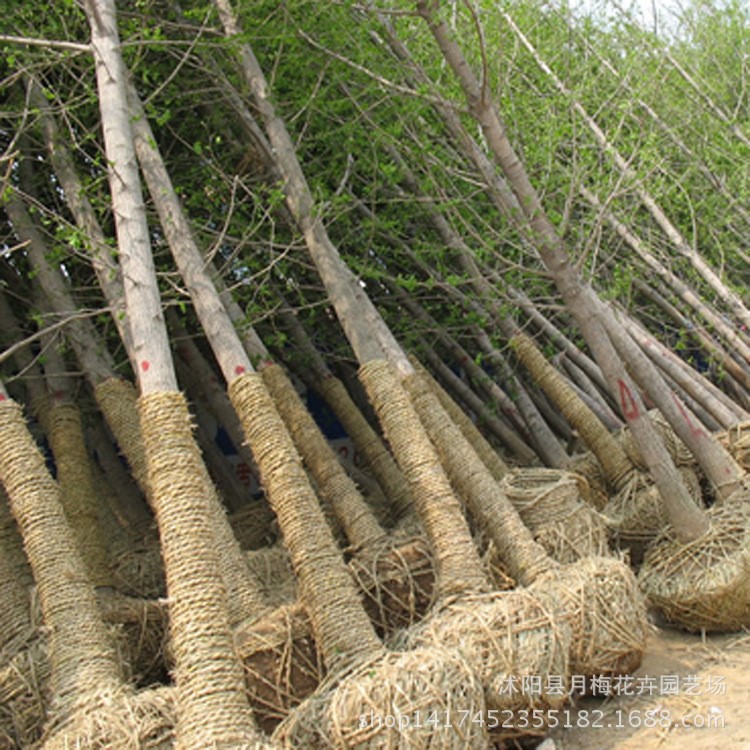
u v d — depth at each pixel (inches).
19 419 212.7
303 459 263.9
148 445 183.0
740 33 417.1
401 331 360.2
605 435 308.2
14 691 197.5
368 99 304.8
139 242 200.7
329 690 179.8
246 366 219.1
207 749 152.9
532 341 330.3
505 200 277.1
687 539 244.4
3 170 291.0
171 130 289.0
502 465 311.0
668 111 375.9
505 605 189.5
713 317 340.2
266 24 266.1
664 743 176.7
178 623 166.9
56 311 274.1
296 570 202.2
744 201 357.7
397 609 223.3
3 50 241.1
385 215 324.5
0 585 218.1
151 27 287.7
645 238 375.6
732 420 314.3
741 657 218.1
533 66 332.5
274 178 290.8
